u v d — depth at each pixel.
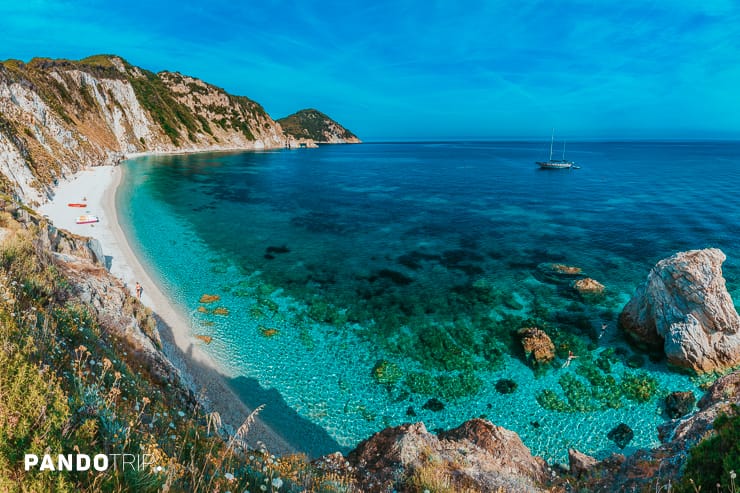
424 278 39.62
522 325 31.09
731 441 7.62
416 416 22.77
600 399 23.88
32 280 12.87
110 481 4.80
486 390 24.62
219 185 94.25
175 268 40.75
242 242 50.34
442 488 10.02
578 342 28.94
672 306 26.89
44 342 8.03
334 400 23.67
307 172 127.31
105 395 7.48
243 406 22.58
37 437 4.63
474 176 119.56
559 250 47.03
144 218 58.81
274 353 27.59
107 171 97.31
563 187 95.44
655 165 151.00
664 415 22.73
